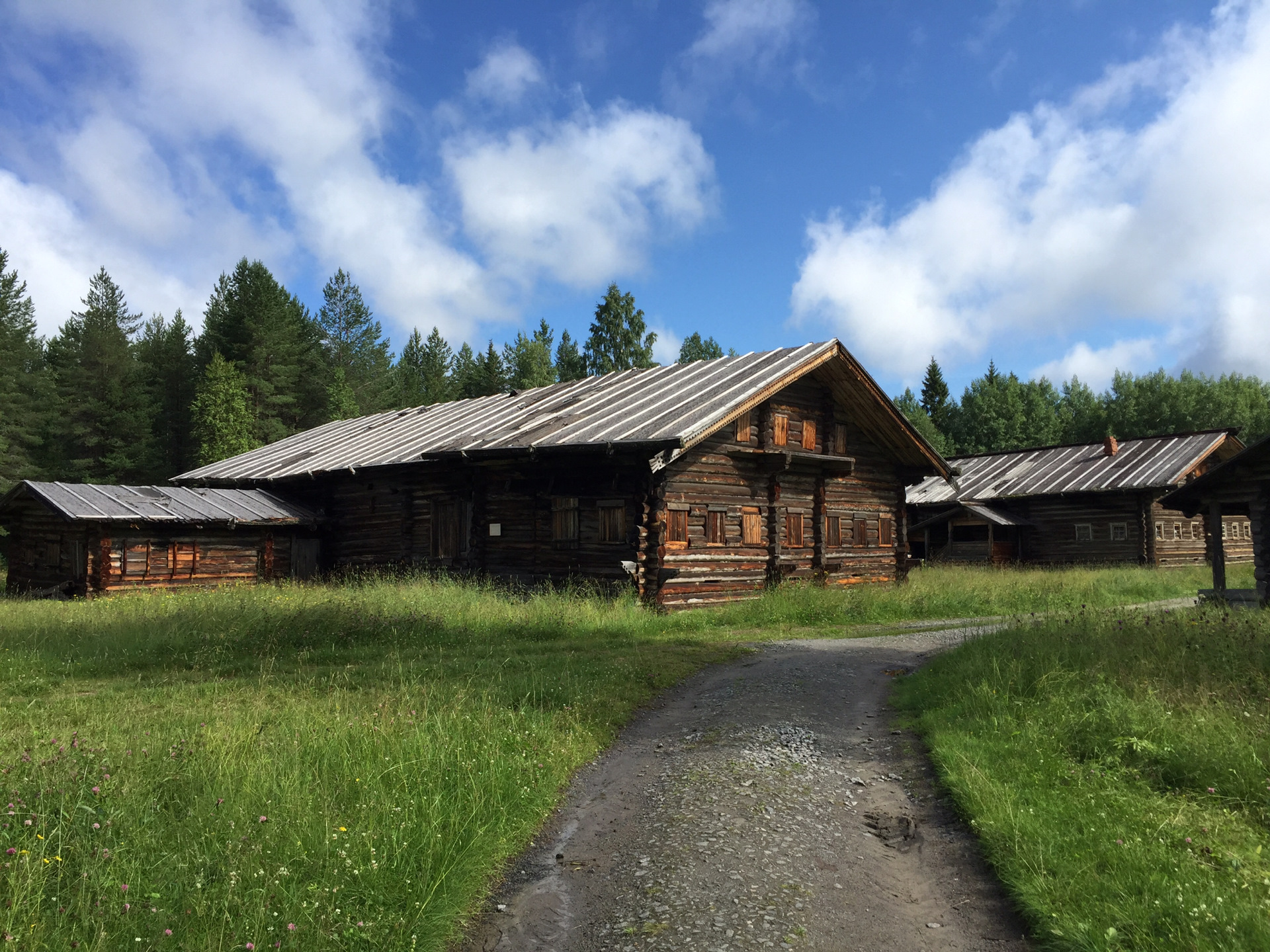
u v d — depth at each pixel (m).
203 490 26.67
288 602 16.28
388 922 4.20
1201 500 18.53
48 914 3.86
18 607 17.45
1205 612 12.12
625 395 22.33
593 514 19.00
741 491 20.22
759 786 6.57
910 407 90.38
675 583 18.16
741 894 4.80
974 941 4.27
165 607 15.79
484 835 5.41
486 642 13.43
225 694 9.41
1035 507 36.91
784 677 10.80
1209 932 3.90
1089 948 3.93
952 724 7.72
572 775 7.13
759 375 20.09
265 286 57.59
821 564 22.30
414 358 91.62
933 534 39.50
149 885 4.27
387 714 7.66
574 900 4.87
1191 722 6.81
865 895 4.82
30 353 52.12
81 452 55.75
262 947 3.80
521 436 19.86
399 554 24.66
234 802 5.23
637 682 10.41
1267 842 4.96
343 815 5.29
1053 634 10.42
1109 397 84.81
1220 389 74.38
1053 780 6.05
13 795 5.12
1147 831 5.08
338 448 29.30
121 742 6.71
